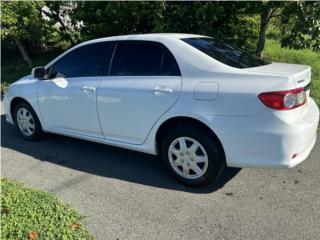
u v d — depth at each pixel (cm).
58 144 538
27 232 274
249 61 396
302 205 350
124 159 475
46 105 507
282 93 326
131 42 426
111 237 313
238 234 311
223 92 347
